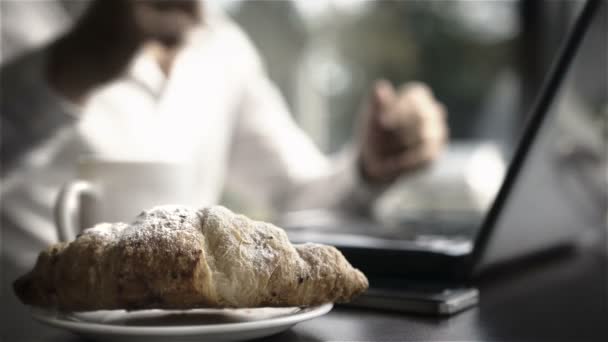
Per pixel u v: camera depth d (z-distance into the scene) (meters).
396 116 1.46
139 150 1.50
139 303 0.59
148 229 0.60
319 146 2.39
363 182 1.56
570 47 0.77
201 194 1.74
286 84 2.40
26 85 1.25
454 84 2.23
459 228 1.04
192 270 0.58
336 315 0.69
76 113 1.28
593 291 0.79
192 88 1.67
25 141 1.28
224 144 1.82
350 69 2.38
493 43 2.19
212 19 1.85
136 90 1.54
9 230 1.35
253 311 0.64
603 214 1.11
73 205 0.79
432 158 1.50
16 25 1.47
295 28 2.41
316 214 1.57
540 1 2.06
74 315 0.63
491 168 1.89
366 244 0.83
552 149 0.84
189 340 0.59
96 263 0.60
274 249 0.61
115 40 1.25
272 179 1.87
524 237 0.87
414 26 2.29
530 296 0.77
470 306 0.72
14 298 0.78
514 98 2.15
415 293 0.72
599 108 0.96
